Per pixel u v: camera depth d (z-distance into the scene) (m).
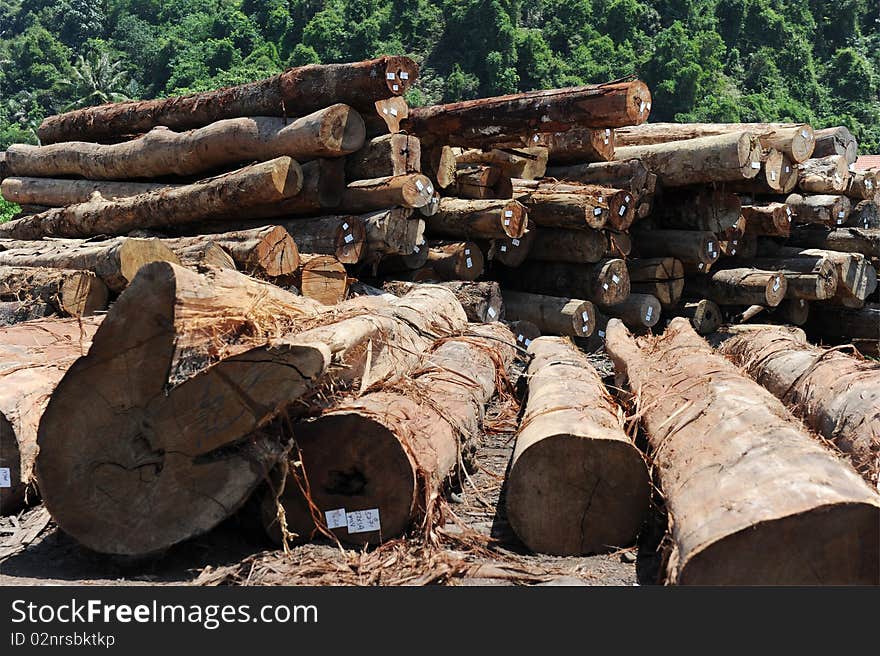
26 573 3.82
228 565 3.84
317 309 6.03
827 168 12.45
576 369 6.03
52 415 3.75
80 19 105.06
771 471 3.26
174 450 3.74
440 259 10.10
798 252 12.12
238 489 3.74
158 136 10.51
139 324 3.69
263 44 92.88
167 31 101.81
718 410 4.20
